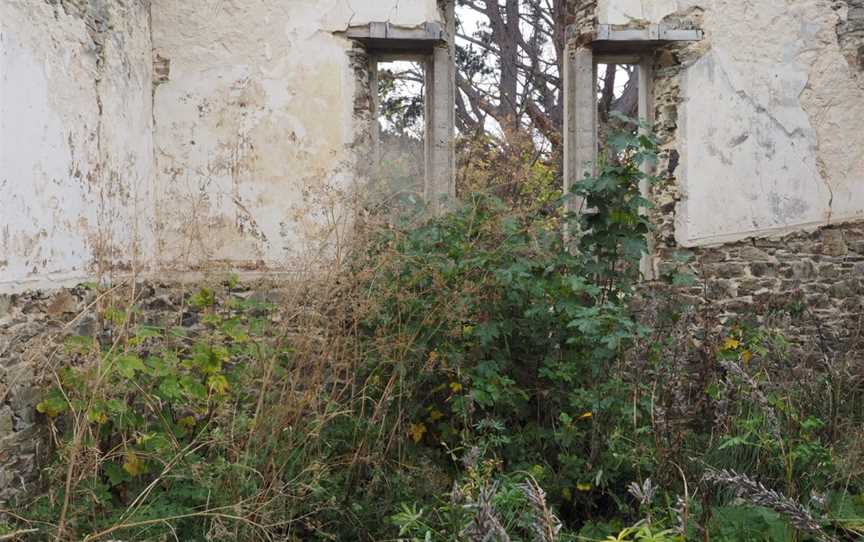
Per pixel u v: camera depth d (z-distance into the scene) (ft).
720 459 12.28
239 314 19.03
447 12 22.00
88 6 16.14
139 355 17.26
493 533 6.73
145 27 19.67
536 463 13.17
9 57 12.89
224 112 20.27
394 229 14.73
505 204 16.02
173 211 20.13
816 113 21.22
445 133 21.61
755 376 14.37
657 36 20.72
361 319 13.60
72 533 10.44
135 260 14.70
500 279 13.33
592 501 12.72
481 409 13.82
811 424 12.05
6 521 11.68
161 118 20.17
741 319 20.68
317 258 14.47
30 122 13.53
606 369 13.33
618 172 14.39
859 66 21.31
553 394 13.57
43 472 13.00
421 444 14.10
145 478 12.48
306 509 12.05
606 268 14.44
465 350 14.21
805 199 21.17
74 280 15.11
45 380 13.25
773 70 21.07
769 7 21.08
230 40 20.31
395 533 11.84
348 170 20.24
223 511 11.00
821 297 21.11
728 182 20.90
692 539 9.96
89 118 16.06
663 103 21.33
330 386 14.11
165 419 12.94
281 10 20.35
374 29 20.35
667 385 12.25
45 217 14.01
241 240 20.21
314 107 20.36
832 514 10.82
